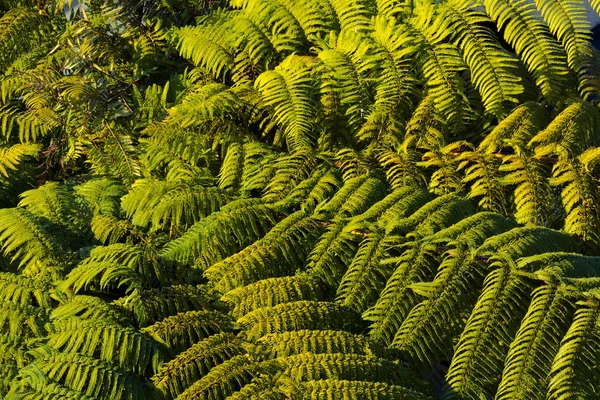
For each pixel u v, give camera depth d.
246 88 4.15
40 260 3.42
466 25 4.03
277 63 4.57
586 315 2.70
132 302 3.08
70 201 3.89
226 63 4.48
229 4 5.14
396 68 3.92
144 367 2.80
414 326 2.90
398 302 3.01
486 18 4.01
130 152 4.31
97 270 3.18
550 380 2.63
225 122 4.20
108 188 4.09
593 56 4.09
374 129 4.00
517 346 2.69
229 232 3.48
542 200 3.51
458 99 3.98
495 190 3.60
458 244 3.06
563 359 2.60
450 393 2.73
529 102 3.92
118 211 3.93
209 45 4.47
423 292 2.93
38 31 5.37
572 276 2.89
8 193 4.37
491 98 3.97
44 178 4.68
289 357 2.79
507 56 3.93
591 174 3.63
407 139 3.82
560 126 3.65
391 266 3.20
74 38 4.91
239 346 2.92
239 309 3.14
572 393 2.56
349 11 4.42
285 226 3.42
